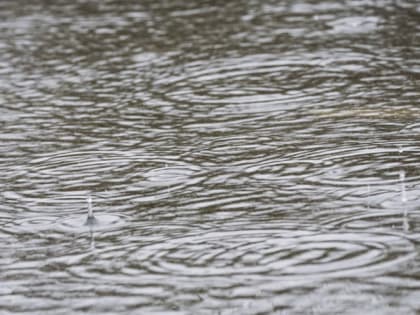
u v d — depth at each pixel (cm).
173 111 2388
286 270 1388
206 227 1592
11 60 3058
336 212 1616
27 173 1964
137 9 3725
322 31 3134
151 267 1441
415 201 1638
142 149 2086
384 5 3462
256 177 1841
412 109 2247
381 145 1978
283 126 2191
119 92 2602
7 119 2408
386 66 2664
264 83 2588
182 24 3397
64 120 2370
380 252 1423
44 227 1652
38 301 1347
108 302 1328
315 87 2516
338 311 1245
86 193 1817
